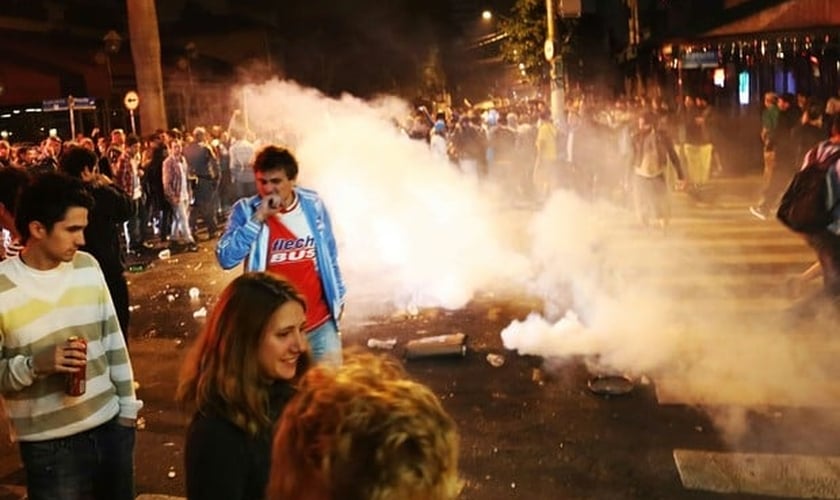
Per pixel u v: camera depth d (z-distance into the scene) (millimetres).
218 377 2408
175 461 5781
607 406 6402
